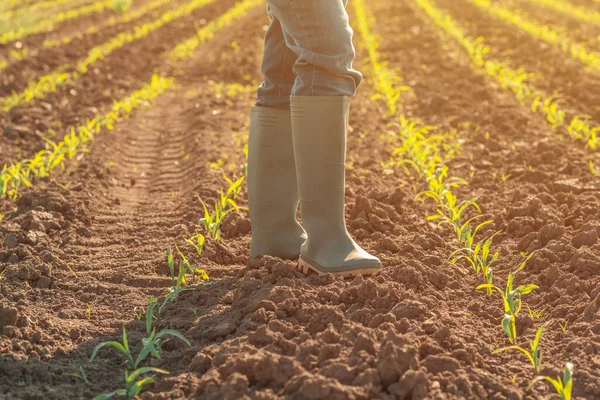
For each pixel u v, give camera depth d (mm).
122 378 2254
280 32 2857
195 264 3242
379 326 2346
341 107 2668
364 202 3713
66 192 4359
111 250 3549
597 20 13641
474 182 4543
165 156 5707
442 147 5605
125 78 9555
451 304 2734
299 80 2684
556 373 2150
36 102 7695
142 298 2916
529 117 6328
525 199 3928
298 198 3086
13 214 4039
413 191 4414
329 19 2572
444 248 3359
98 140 6020
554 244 3152
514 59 9539
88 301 2910
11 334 2459
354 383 1985
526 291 2541
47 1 21875
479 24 13305
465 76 8398
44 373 2244
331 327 2275
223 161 5176
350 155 5320
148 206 4363
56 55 10977
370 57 10039
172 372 2242
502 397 2027
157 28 14844
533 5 16484
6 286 2953
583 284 2748
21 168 4773
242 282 2732
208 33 13773
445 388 2012
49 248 3471
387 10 16438
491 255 3295
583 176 4434
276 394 1991
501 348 2338
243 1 20266
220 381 2025
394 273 2822
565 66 8625
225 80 9359
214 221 3758
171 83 9141
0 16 16000
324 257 2779
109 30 14359
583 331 2434
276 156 2963
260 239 3066
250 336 2250
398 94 6828
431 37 11641
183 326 2568
